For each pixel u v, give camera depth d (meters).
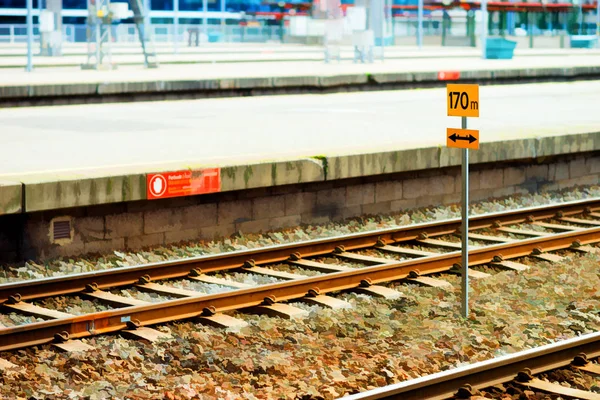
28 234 12.23
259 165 13.99
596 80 37.97
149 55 35.72
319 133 18.77
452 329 9.30
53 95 26.02
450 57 47.12
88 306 10.31
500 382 7.71
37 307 10.03
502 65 38.97
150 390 7.59
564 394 7.45
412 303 10.32
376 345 8.81
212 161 14.16
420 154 15.87
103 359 8.30
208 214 13.78
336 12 40.59
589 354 8.34
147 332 9.08
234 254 12.01
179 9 69.12
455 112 9.66
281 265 12.27
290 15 66.25
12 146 16.69
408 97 29.11
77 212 12.60
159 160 14.55
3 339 8.59
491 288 11.01
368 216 15.47
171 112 24.00
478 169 16.95
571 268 12.00
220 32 63.19
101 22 34.31
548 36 64.06
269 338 9.03
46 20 43.78
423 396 7.32
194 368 8.20
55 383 7.80
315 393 7.52
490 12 64.00
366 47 40.97
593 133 18.53
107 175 12.67
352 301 10.44
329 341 8.92
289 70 34.44
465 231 9.80
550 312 9.93
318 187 14.91
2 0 61.16
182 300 9.62
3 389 7.56
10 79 28.41
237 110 24.53
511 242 13.07
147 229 13.21
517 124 20.45
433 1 65.50
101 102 26.86
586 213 15.95
